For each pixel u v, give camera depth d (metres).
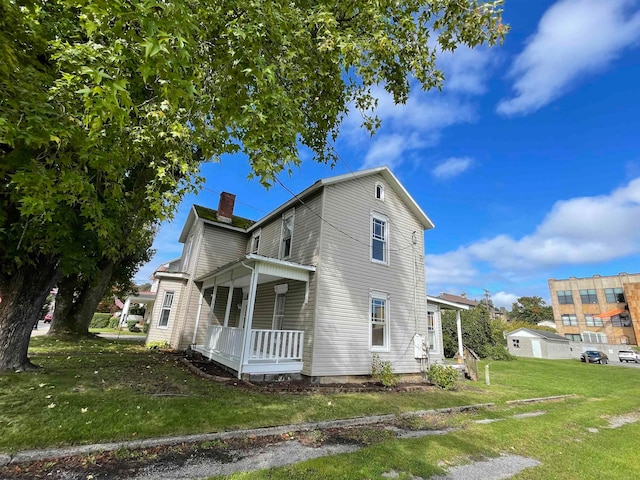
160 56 2.30
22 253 5.99
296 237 11.49
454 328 25.70
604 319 43.56
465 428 5.88
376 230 11.98
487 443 5.07
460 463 4.20
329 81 6.21
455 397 8.65
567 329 46.66
